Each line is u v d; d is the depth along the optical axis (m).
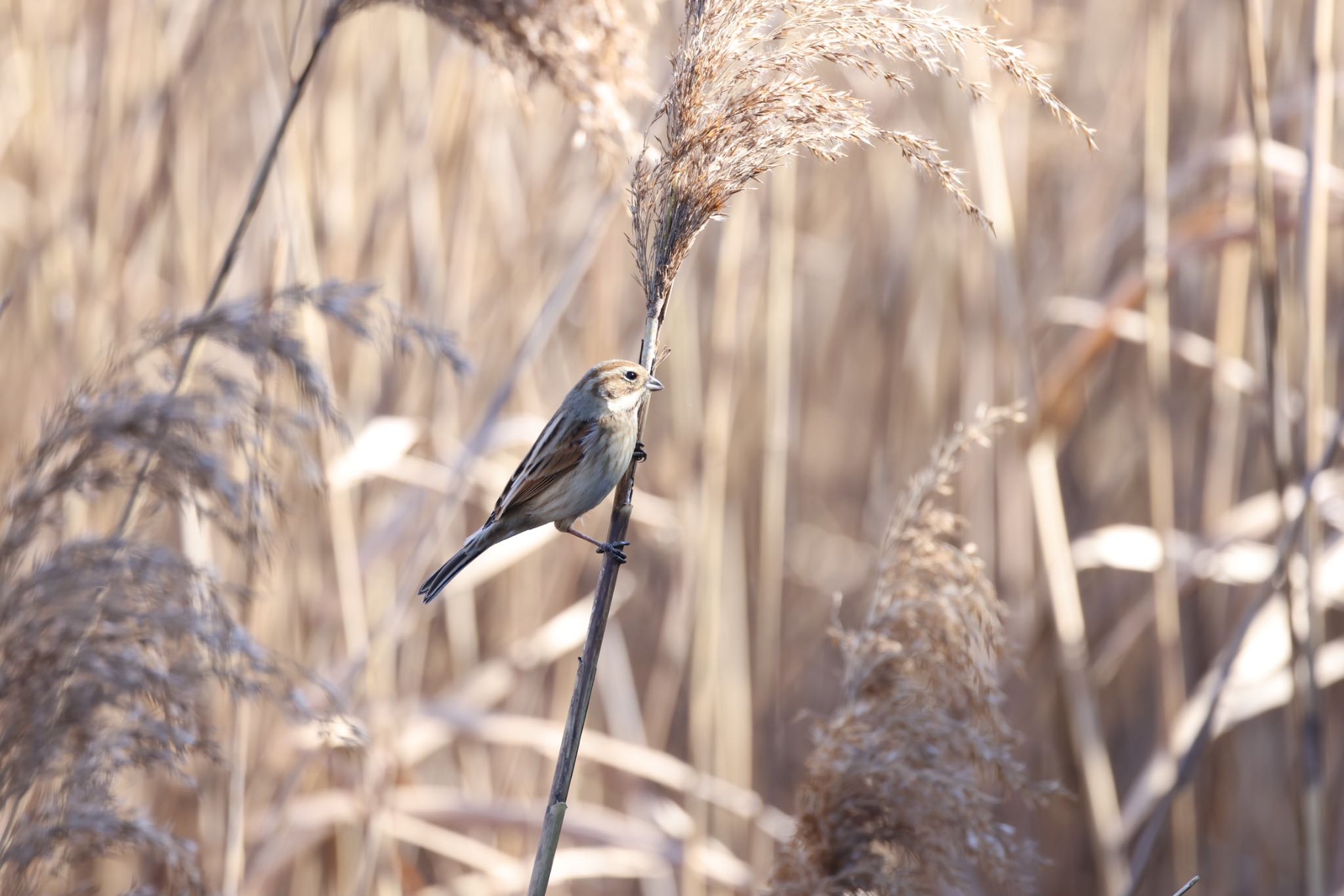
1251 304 11.75
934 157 4.89
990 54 4.79
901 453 12.73
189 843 5.33
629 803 11.10
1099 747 9.52
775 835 10.03
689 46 5.05
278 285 7.93
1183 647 11.79
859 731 5.96
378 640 9.00
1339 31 11.28
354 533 10.52
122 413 5.15
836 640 6.45
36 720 4.88
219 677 5.30
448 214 10.77
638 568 12.51
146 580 5.08
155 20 10.01
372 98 11.11
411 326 6.08
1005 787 6.14
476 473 10.48
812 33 4.96
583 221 11.16
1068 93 13.35
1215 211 10.06
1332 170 9.41
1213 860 11.23
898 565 6.15
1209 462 11.31
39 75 9.85
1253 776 11.27
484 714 10.16
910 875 5.82
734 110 4.98
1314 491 7.95
